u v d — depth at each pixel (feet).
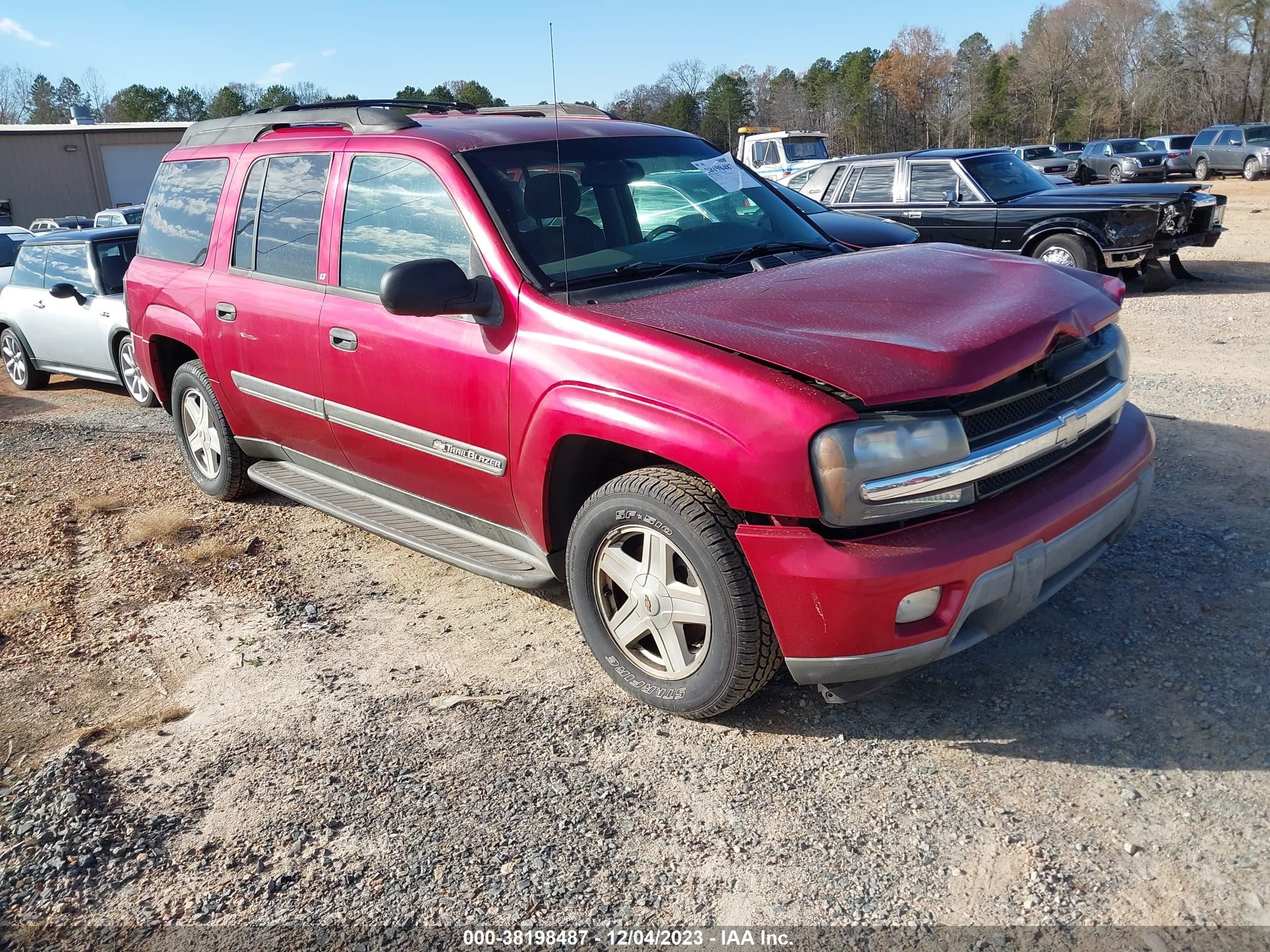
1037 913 7.65
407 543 13.56
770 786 9.46
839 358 9.09
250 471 17.37
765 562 9.09
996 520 9.23
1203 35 239.71
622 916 7.97
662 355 9.70
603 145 13.42
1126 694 10.37
